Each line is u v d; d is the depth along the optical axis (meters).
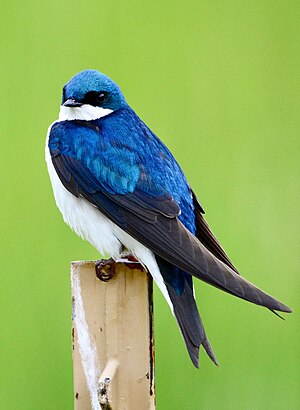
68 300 12.12
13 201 13.09
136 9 14.64
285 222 12.92
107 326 7.43
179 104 14.12
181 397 11.59
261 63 14.66
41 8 14.41
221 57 14.69
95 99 9.05
